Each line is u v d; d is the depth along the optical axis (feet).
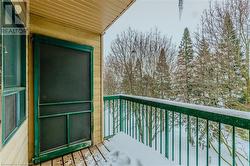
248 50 22.94
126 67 43.88
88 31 12.16
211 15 27.27
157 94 39.19
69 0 8.14
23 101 7.50
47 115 9.78
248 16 23.25
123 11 9.60
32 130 9.15
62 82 10.54
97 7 9.02
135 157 9.17
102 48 13.15
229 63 24.31
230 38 24.35
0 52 4.15
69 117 10.90
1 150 3.97
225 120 5.13
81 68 11.66
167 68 38.99
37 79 9.31
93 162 9.46
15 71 6.74
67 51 10.85
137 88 41.86
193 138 23.91
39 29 9.53
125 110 13.61
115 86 44.93
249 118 4.40
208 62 26.91
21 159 6.65
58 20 10.27
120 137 12.61
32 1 8.09
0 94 4.04
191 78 31.83
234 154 5.01
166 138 8.34
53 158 9.93
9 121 5.30
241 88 23.21
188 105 6.75
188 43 34.19
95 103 12.54
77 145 11.09
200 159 16.53
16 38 6.86
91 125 12.11
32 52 9.18
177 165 7.57
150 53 42.37
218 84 25.39
